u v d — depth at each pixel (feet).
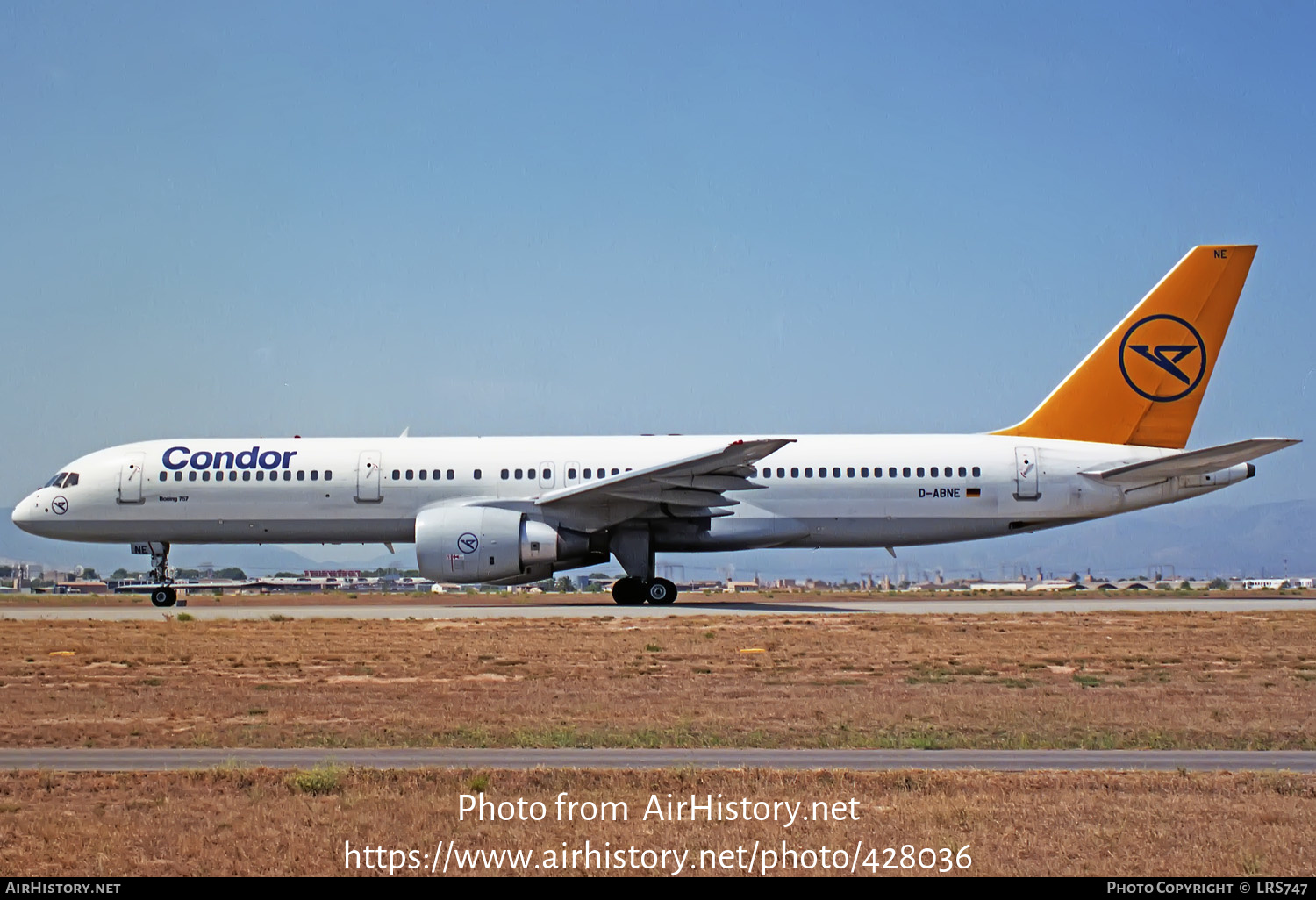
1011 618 110.01
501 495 128.67
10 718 60.23
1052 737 54.39
